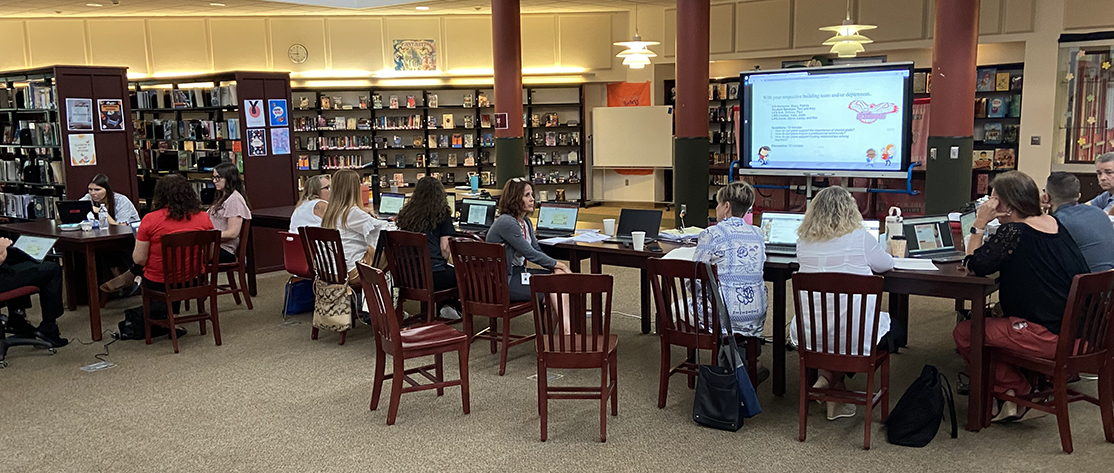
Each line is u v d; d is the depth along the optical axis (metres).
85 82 7.58
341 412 3.91
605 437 3.50
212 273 5.16
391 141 12.00
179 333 5.42
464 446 3.47
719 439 3.50
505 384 4.29
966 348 3.59
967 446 3.37
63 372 4.63
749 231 3.77
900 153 7.64
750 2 10.89
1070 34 8.73
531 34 11.84
